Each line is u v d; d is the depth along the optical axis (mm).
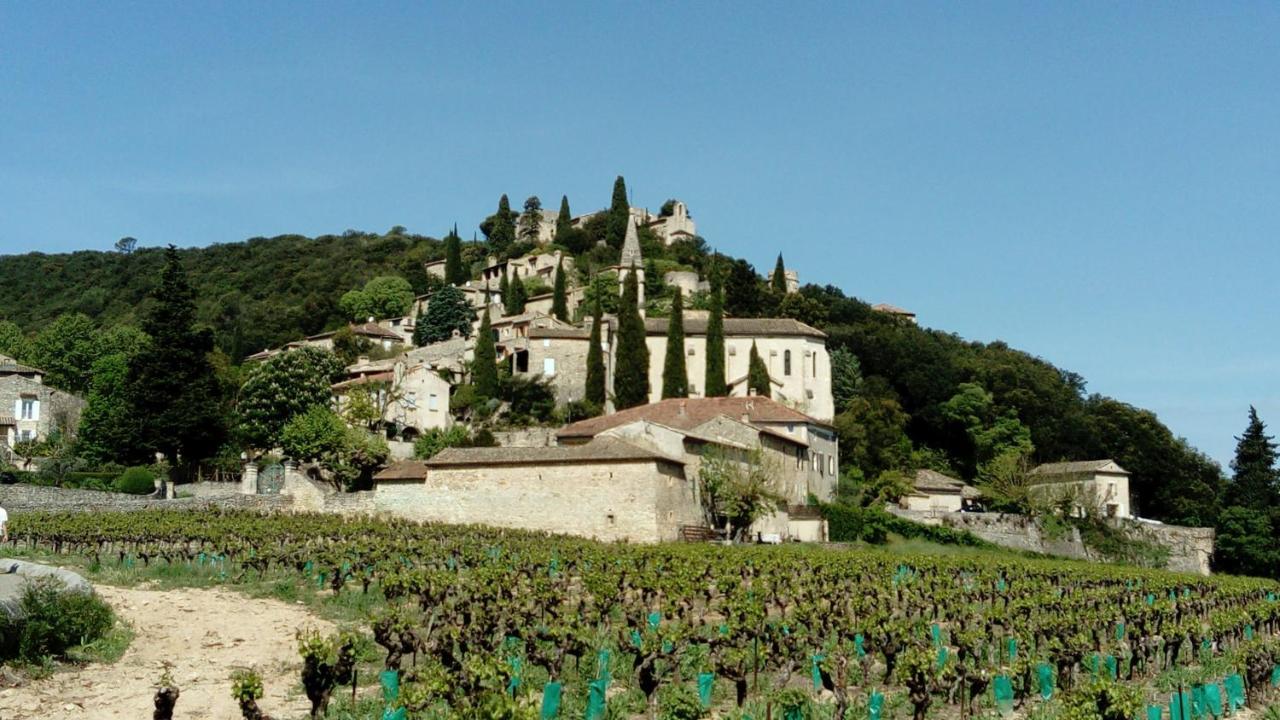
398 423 103938
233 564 49625
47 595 28406
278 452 91125
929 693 25312
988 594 50344
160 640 31906
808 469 89062
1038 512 95875
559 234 194250
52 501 69562
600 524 66188
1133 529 96625
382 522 67688
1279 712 27750
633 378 107312
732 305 146000
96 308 176500
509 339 123938
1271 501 114500
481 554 50656
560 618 31328
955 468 124125
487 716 18281
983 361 136500
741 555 55656
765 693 26031
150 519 61062
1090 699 23781
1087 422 126875
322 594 42938
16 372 102750
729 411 87000
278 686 26422
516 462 69250
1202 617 50500
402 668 26641
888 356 130125
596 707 22828
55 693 24766
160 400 83938
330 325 162750
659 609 40156
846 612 39031
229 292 184875
